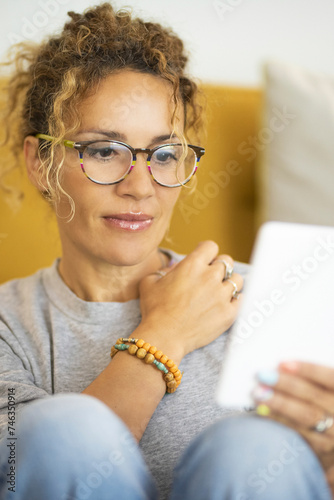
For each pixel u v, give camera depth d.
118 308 1.00
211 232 1.58
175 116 0.94
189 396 0.89
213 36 1.63
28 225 1.45
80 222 0.96
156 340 0.89
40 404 0.66
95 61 0.92
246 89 1.60
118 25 0.98
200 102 1.12
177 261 1.11
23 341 0.99
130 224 0.95
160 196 0.96
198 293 0.94
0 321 1.03
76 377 0.94
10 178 1.38
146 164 0.93
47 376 0.94
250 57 1.67
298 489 0.61
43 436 0.61
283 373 0.69
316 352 0.70
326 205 1.48
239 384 0.70
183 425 0.86
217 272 0.96
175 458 0.84
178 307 0.93
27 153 1.07
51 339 1.00
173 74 0.95
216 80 1.65
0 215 1.44
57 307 1.03
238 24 1.64
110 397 0.82
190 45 1.59
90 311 0.99
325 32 1.71
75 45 0.96
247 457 0.61
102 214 0.94
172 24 1.57
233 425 0.63
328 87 1.51
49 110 1.00
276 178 1.53
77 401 0.65
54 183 0.99
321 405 0.68
